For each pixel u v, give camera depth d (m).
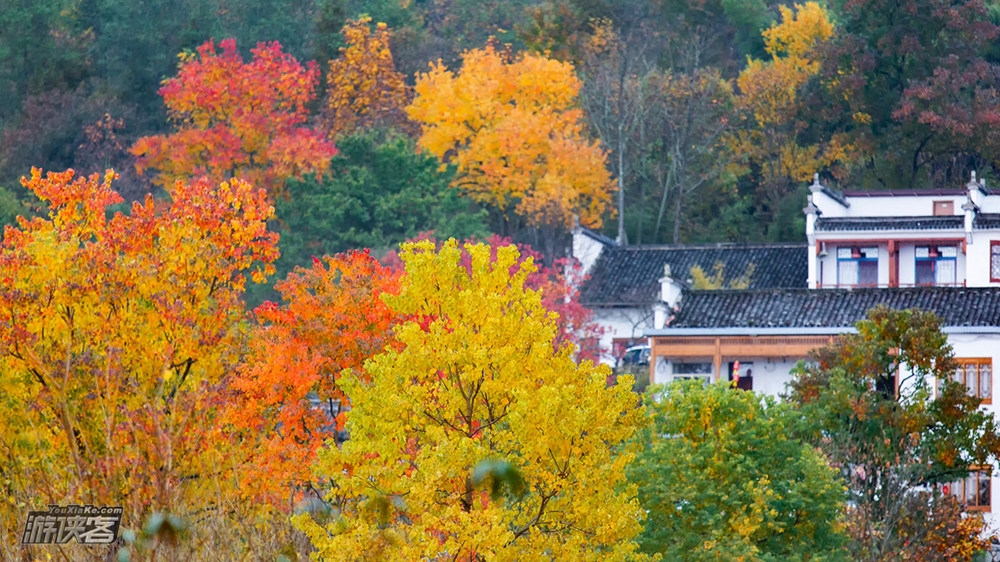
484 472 45.03
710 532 83.06
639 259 179.25
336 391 82.31
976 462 108.56
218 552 68.31
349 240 186.50
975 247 165.25
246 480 74.00
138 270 79.25
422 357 69.44
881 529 101.00
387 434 69.31
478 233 188.62
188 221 80.94
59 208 86.38
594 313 171.62
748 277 175.00
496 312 69.88
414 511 66.06
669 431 89.25
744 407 88.81
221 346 79.94
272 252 83.44
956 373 130.00
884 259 169.38
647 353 160.88
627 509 68.31
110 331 78.81
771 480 88.12
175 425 75.56
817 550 87.38
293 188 193.12
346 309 83.62
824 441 105.38
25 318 78.19
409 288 71.06
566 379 70.00
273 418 80.88
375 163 195.88
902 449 106.19
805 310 139.12
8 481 74.06
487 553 64.19
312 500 82.25
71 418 76.56
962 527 104.19
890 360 111.25
